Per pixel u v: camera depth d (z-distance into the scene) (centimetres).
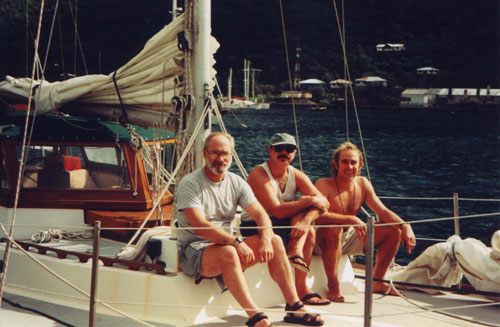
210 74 518
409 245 516
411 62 16412
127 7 6041
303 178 496
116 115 615
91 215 629
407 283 530
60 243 598
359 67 15650
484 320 471
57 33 3322
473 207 2347
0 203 631
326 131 6806
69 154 638
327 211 501
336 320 442
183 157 494
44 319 454
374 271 536
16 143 620
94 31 6028
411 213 2195
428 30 17675
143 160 647
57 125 638
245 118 8969
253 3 15712
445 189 3030
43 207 626
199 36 509
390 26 17262
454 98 13700
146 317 443
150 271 459
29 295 509
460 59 16250
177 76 543
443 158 4488
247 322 417
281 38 15862
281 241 440
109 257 498
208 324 431
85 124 643
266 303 472
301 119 9131
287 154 482
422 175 3531
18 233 623
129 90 592
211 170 435
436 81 15512
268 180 486
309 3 16700
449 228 1922
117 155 637
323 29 16562
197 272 428
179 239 446
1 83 692
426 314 480
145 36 6066
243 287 411
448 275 539
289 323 433
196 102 513
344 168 515
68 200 630
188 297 436
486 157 4606
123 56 6031
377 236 527
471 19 17212
